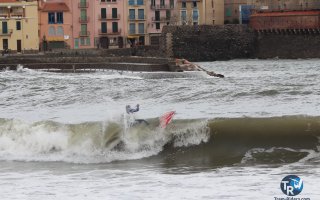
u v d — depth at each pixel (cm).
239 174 6050
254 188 5566
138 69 18050
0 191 5778
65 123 7431
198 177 6006
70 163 6750
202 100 10662
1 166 6731
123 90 12519
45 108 10450
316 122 7231
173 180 5934
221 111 9019
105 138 7056
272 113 8512
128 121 7231
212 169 6306
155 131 7075
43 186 5884
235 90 11475
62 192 5675
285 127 7131
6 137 7338
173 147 6975
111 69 19312
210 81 14750
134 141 6988
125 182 5931
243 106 9625
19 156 7056
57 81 15538
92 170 6425
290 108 9150
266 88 11669
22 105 11050
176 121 7275
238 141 6944
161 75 16750
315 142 6825
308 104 9594
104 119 7475
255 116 7894
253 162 6494
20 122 7512
